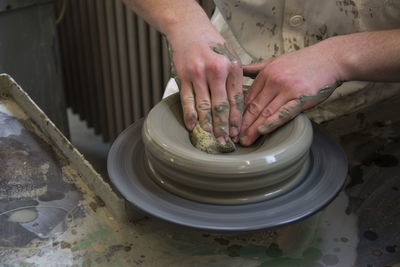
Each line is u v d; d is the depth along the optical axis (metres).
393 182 0.92
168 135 0.80
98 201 0.86
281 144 0.77
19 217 0.83
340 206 0.87
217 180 0.73
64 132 2.36
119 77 2.25
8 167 0.94
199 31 0.93
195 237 0.80
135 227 0.81
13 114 1.09
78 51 2.48
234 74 0.87
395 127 1.07
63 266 0.74
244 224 0.71
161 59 2.00
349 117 1.08
